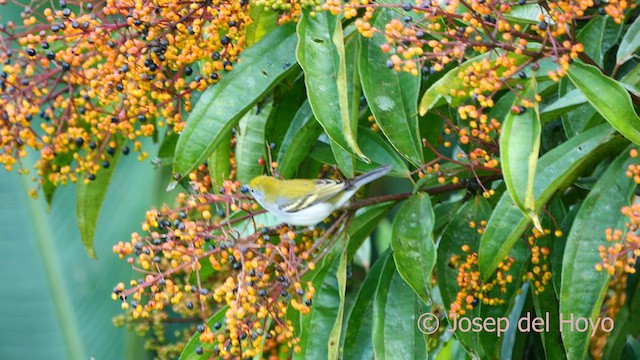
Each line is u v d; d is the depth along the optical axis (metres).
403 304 5.99
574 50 5.18
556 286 5.95
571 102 5.52
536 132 5.14
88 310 8.36
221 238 5.69
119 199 8.38
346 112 5.37
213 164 6.46
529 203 4.98
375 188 9.65
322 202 5.92
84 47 6.18
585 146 5.54
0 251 8.43
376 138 6.16
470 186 6.25
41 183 6.95
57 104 6.59
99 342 8.34
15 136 6.52
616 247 5.11
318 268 6.10
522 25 6.16
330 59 5.78
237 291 5.58
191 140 5.99
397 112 5.83
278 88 6.49
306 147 6.30
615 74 5.86
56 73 6.57
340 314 5.69
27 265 8.41
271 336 5.98
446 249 6.06
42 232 8.46
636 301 6.93
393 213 9.91
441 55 5.22
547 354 6.21
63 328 8.34
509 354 7.34
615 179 5.52
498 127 5.79
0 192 8.50
